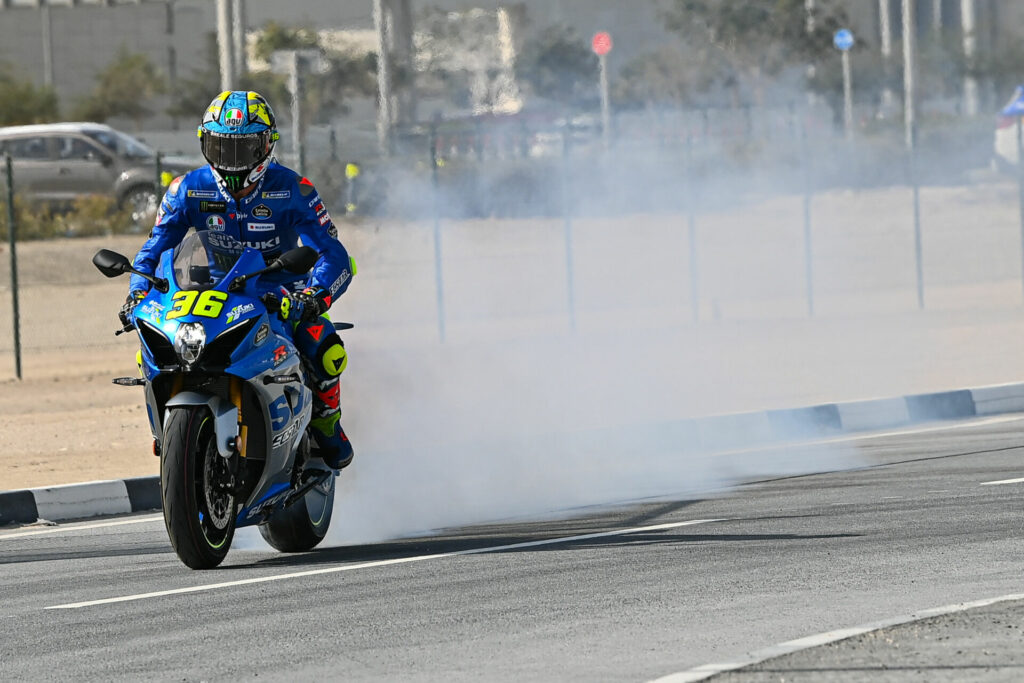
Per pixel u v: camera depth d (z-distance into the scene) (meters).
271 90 152.00
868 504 38.69
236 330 30.56
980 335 83.00
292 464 32.78
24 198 125.06
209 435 31.23
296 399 32.22
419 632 26.27
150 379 31.02
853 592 28.30
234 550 36.16
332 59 154.38
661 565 31.42
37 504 43.56
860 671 22.78
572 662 23.97
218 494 31.78
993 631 24.94
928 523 35.38
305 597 29.53
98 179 126.69
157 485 46.19
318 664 24.31
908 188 138.62
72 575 33.47
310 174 119.69
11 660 25.36
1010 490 39.91
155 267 32.72
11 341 94.94
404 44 146.62
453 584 30.27
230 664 24.50
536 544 34.81
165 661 24.88
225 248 31.83
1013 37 195.88
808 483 43.41
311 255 31.06
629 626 26.22
